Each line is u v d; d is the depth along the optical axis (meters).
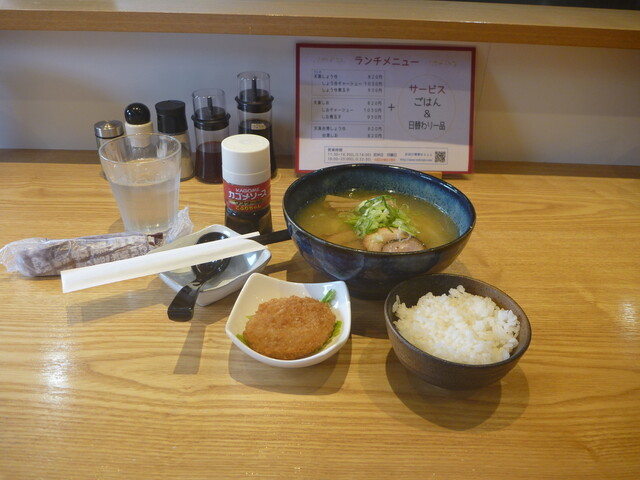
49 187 0.71
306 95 0.72
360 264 0.45
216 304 0.52
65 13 0.63
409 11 0.69
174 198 0.61
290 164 0.78
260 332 0.44
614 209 0.70
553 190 0.74
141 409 0.41
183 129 0.71
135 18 0.64
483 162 0.81
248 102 0.70
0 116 0.78
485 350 0.41
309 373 0.45
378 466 0.37
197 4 0.69
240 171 0.55
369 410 0.42
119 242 0.55
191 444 0.39
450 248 0.45
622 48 0.66
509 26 0.65
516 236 0.63
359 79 0.72
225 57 0.74
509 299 0.44
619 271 0.58
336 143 0.73
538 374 0.45
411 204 0.57
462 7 0.73
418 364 0.40
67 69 0.75
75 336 0.48
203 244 0.52
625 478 0.37
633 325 0.51
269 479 0.36
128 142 0.64
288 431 0.40
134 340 0.47
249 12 0.65
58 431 0.39
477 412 0.42
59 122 0.79
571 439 0.40
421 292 0.47
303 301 0.46
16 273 0.55
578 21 0.67
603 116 0.78
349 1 0.74
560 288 0.55
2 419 0.40
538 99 0.77
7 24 0.64
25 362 0.45
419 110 0.73
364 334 0.49
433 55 0.72
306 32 0.65
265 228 0.60
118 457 0.38
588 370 0.46
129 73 0.75
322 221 0.56
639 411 0.42
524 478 0.37
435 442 0.39
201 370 0.45
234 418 0.41
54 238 0.60
